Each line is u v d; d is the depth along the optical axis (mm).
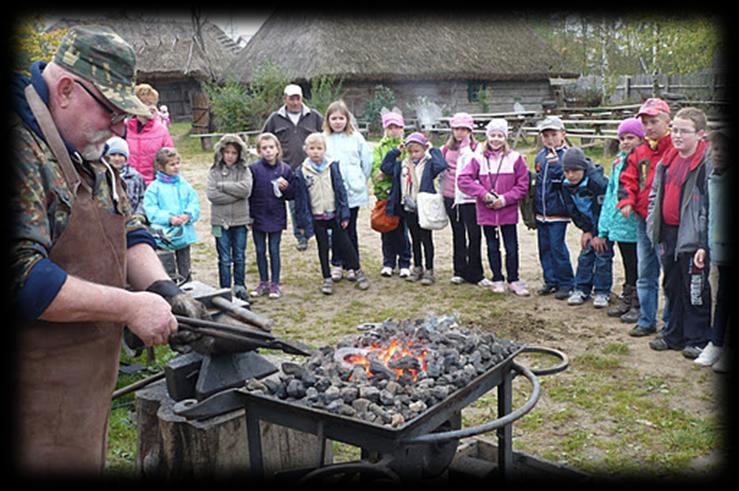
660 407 3871
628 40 25766
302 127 7371
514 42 23000
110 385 2234
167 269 4473
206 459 2670
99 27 2078
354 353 2584
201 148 17859
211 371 2662
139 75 24438
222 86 23672
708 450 3396
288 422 2326
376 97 19828
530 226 6141
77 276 2061
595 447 3473
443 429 2705
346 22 20672
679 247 4422
